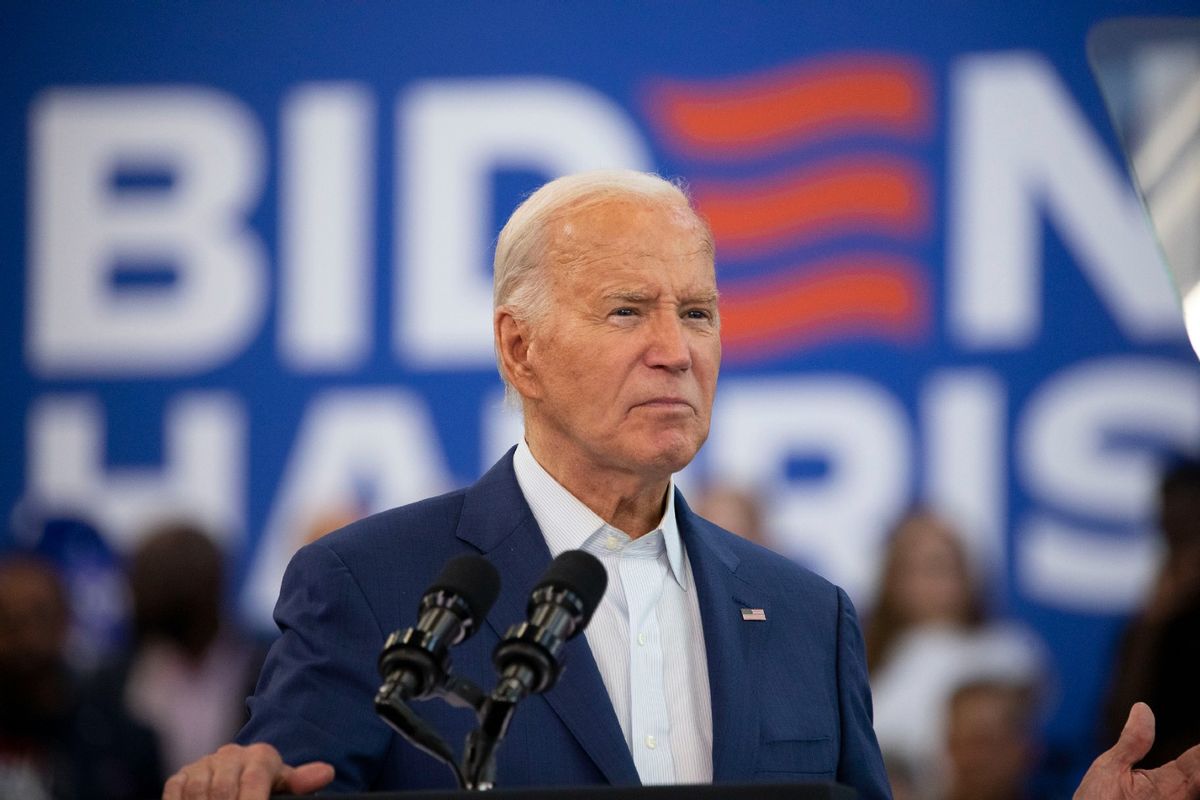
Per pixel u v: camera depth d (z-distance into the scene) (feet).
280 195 59.72
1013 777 54.44
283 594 27.09
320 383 58.75
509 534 27.48
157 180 60.39
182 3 61.05
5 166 60.80
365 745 25.07
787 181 58.08
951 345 56.54
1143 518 54.95
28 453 59.52
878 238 57.41
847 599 29.78
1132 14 57.31
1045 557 55.26
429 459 57.98
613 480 27.35
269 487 58.65
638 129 58.95
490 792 19.60
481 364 58.18
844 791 19.85
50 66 61.26
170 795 21.25
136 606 58.39
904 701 55.06
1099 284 56.13
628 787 19.54
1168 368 55.52
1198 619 54.03
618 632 26.99
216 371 59.26
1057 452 55.62
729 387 57.21
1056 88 57.26
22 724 57.21
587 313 26.84
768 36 58.90
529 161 59.00
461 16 59.88
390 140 59.52
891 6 58.49
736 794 19.40
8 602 57.77
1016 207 56.85
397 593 26.53
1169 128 28.63
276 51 60.49
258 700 25.91
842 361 56.95
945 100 57.77
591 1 59.67
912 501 55.98
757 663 27.32
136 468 59.21
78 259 60.23
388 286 58.85
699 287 27.20
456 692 21.08
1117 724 54.13
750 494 56.44
